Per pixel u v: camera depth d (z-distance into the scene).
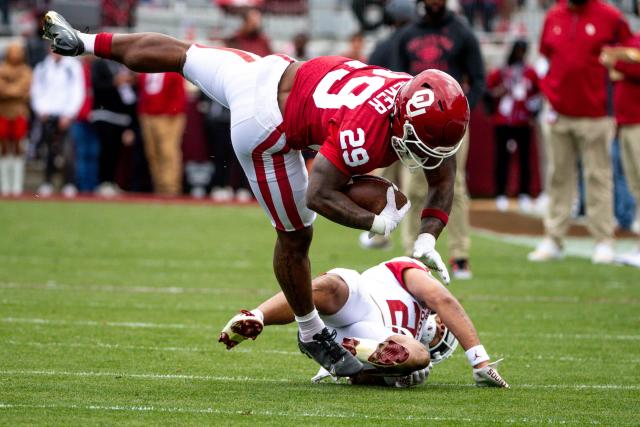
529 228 55.44
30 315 26.88
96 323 26.03
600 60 38.94
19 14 81.94
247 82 18.83
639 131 39.03
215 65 19.41
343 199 17.52
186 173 68.50
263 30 81.81
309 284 19.23
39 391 18.25
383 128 17.48
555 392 19.12
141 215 56.75
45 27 20.06
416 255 18.05
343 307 19.39
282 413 16.86
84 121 63.81
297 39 62.56
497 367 21.77
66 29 19.97
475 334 19.45
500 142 63.28
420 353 18.73
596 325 27.38
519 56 61.56
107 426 15.73
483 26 77.69
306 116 18.17
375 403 17.83
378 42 39.03
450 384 19.94
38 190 70.88
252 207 63.22
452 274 36.59
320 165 17.48
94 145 64.81
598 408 17.77
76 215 55.50
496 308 29.89
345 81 18.05
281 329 26.34
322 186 17.47
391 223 17.58
